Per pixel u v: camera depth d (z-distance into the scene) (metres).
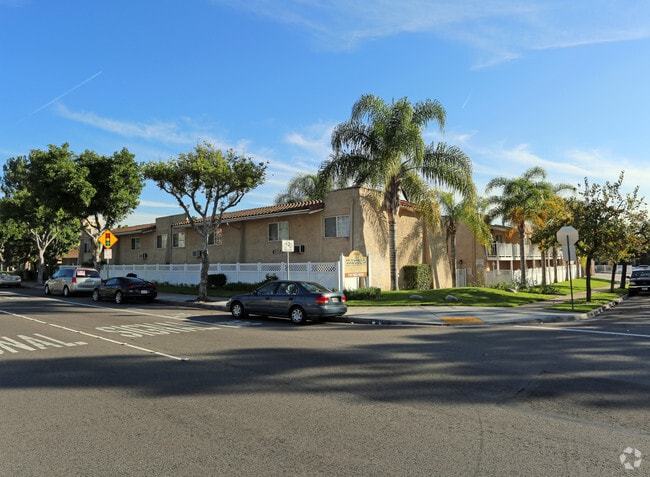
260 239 29.59
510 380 7.06
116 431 4.96
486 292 24.41
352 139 23.44
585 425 5.10
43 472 4.00
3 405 5.91
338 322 15.33
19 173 42.25
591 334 12.13
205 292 22.00
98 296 23.42
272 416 5.42
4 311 18.17
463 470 3.99
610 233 20.95
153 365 8.20
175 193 21.72
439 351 9.53
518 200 32.00
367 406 5.79
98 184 29.47
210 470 4.01
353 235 24.72
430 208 24.19
